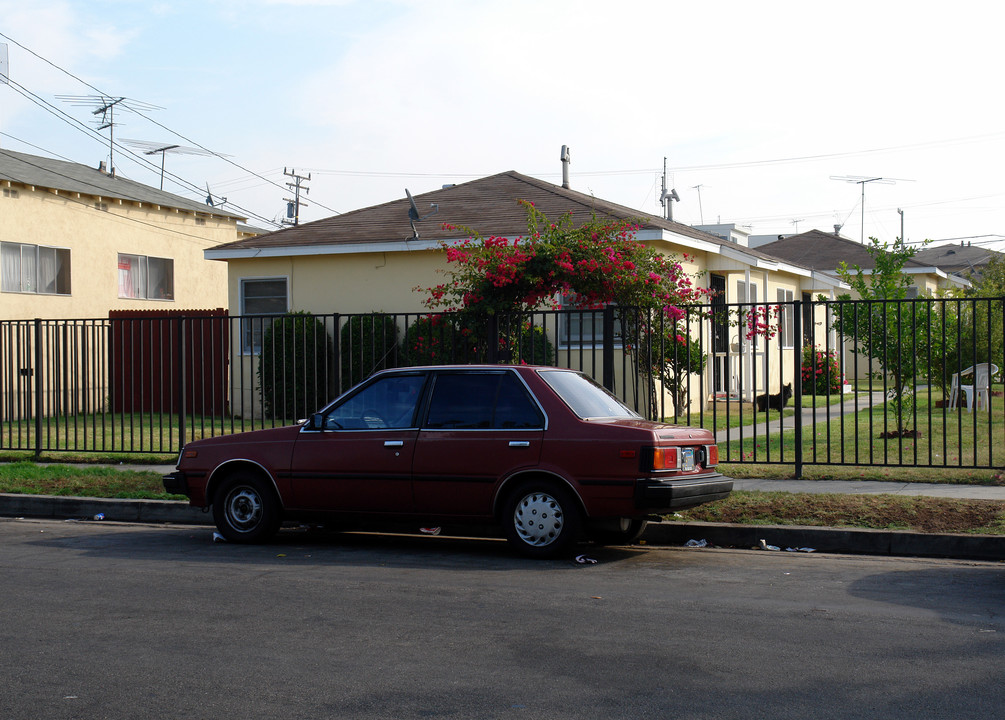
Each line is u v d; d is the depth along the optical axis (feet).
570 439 26.66
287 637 19.06
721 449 46.19
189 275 89.10
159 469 43.21
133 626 19.92
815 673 16.71
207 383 68.13
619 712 14.88
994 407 67.15
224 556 28.07
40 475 40.60
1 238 72.02
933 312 51.34
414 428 28.35
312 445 29.32
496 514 27.48
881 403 72.33
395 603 21.91
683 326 57.62
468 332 40.81
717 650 18.10
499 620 20.34
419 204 73.05
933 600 22.18
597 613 20.95
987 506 30.30
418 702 15.33
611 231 42.37
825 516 30.25
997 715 14.71
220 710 15.03
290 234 69.31
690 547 29.55
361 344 41.75
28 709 15.10
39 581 24.40
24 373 48.34
